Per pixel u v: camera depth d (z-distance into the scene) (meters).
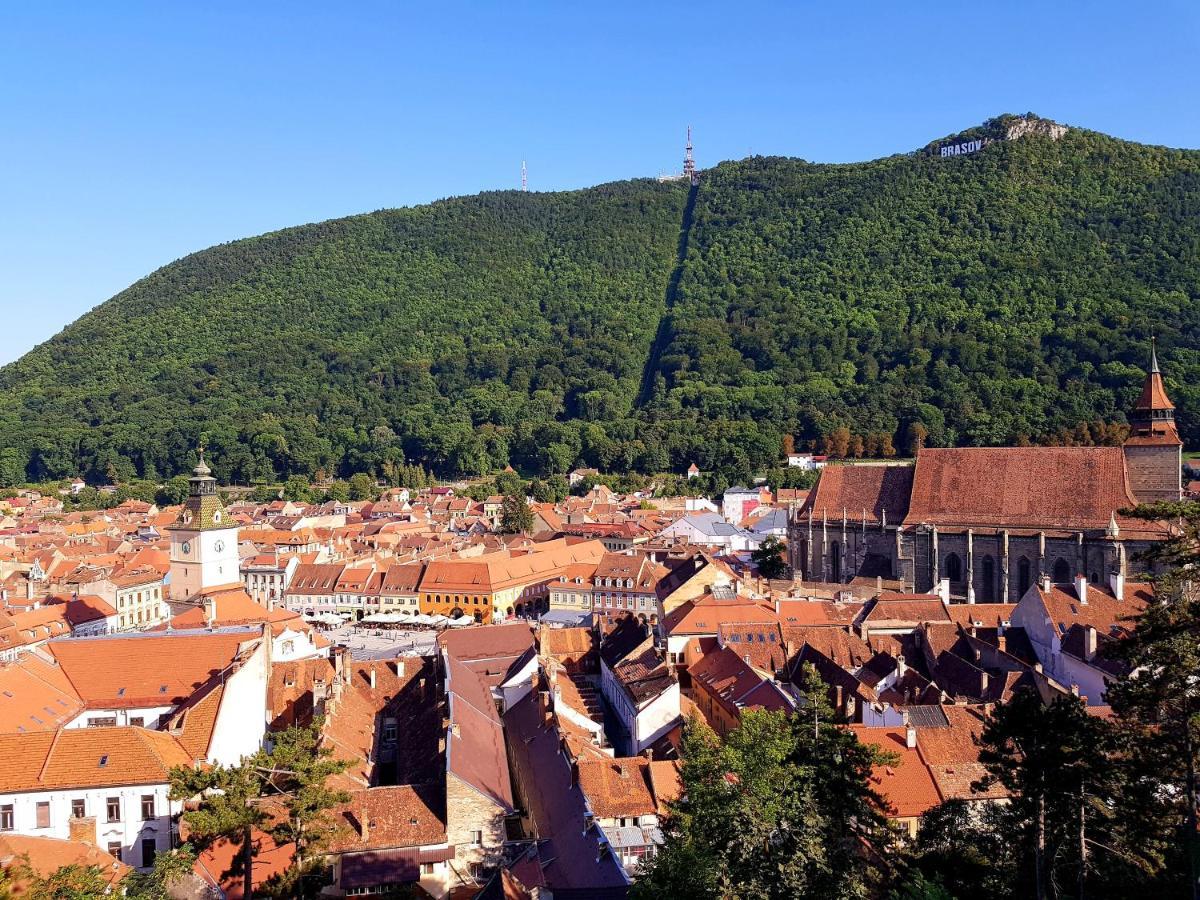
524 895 71.38
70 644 113.69
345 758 94.44
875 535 192.88
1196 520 55.41
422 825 80.19
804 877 60.22
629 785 89.62
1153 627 57.97
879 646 132.50
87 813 84.44
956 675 119.00
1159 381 178.12
